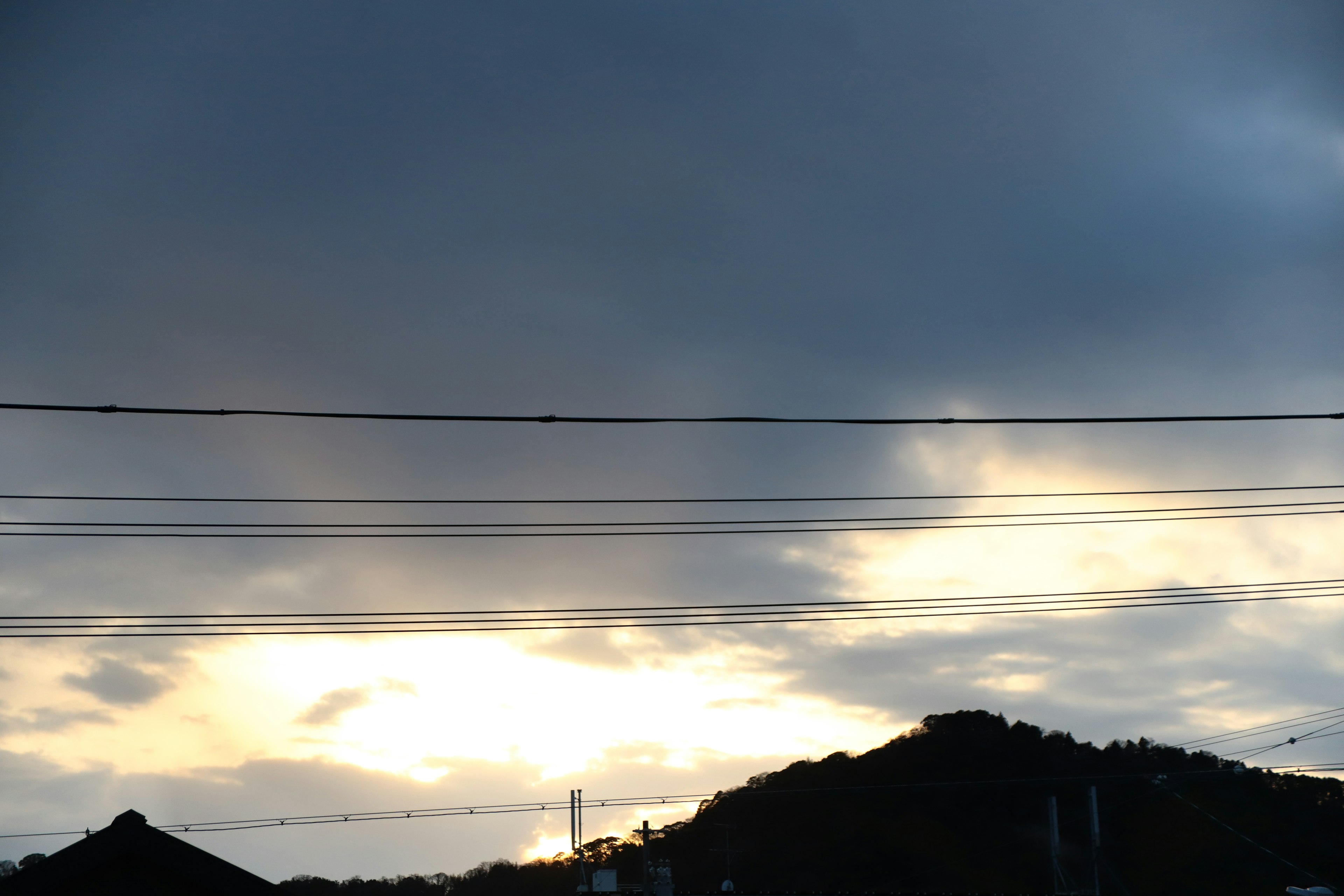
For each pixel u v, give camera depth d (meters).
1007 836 54.66
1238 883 45.47
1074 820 52.78
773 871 54.66
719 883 54.09
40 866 14.56
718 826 54.41
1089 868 43.72
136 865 15.24
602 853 54.78
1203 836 49.31
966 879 51.78
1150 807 53.41
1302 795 49.44
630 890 40.59
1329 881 43.41
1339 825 46.97
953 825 56.34
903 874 53.03
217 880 15.15
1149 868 48.78
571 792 41.88
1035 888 50.25
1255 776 51.19
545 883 52.06
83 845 14.78
